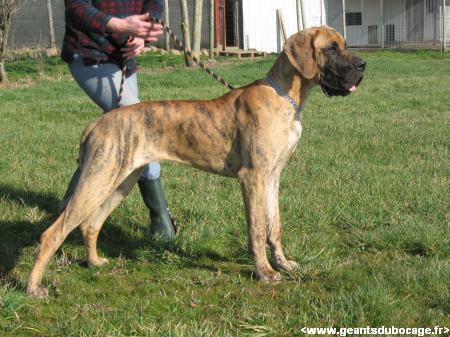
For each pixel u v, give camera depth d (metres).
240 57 23.98
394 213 5.96
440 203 6.20
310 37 4.51
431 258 4.92
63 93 14.38
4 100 13.27
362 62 4.52
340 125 10.49
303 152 8.51
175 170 7.60
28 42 23.39
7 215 5.93
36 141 9.09
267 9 26.56
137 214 6.02
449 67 20.28
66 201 4.75
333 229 5.73
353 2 29.05
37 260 4.24
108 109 5.10
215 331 3.70
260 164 4.43
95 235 4.84
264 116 4.43
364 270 4.67
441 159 8.12
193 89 14.57
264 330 3.74
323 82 4.58
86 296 4.31
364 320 3.84
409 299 4.16
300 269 4.66
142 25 4.75
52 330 3.77
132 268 4.85
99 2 4.99
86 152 4.40
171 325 3.76
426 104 12.95
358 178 7.13
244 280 4.57
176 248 5.16
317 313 3.92
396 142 9.19
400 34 29.19
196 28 20.44
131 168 4.46
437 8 28.33
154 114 4.50
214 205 6.12
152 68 19.55
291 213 5.95
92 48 4.98
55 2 23.44
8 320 3.93
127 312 3.97
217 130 4.51
